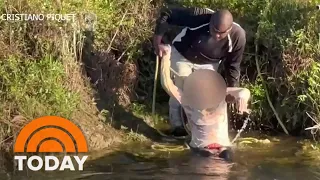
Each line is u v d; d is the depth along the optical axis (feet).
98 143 20.83
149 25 25.14
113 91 23.84
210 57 21.22
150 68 24.94
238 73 21.34
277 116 22.89
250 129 23.13
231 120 23.12
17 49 21.63
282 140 22.09
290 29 23.41
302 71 22.70
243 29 22.18
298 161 19.85
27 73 21.18
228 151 20.63
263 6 24.71
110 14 24.84
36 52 21.80
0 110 20.38
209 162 19.61
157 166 19.12
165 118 23.57
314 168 19.19
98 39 24.29
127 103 23.88
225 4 25.21
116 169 18.79
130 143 21.35
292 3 24.77
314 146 21.36
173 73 21.48
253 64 23.98
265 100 23.17
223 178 18.16
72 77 22.36
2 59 21.25
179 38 21.31
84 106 22.27
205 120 20.79
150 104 24.22
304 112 22.49
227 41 20.63
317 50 22.95
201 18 20.90
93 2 24.44
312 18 23.68
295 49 23.00
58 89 21.26
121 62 24.64
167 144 21.42
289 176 18.45
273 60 23.52
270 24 23.77
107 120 22.35
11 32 21.62
